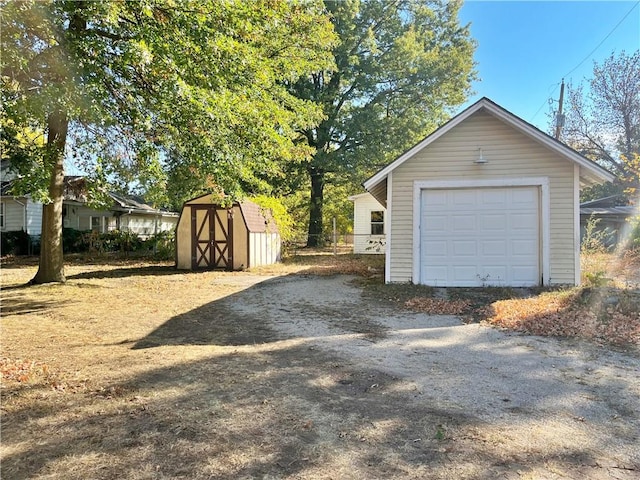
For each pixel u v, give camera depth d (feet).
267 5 28.19
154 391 12.32
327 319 22.63
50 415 10.66
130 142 27.17
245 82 26.86
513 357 15.62
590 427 9.95
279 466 8.30
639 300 22.13
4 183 69.41
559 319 20.62
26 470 8.16
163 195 33.63
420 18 83.82
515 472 8.03
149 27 19.83
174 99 21.27
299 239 94.58
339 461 8.48
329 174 89.66
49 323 21.86
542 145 31.09
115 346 17.43
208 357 15.80
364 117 78.54
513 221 31.81
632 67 84.12
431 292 29.86
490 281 32.07
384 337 18.79
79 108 19.27
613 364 14.65
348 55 78.84
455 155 32.48
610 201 79.66
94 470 8.16
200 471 8.13
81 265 55.93
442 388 12.59
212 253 50.57
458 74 79.92
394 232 33.65
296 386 12.76
